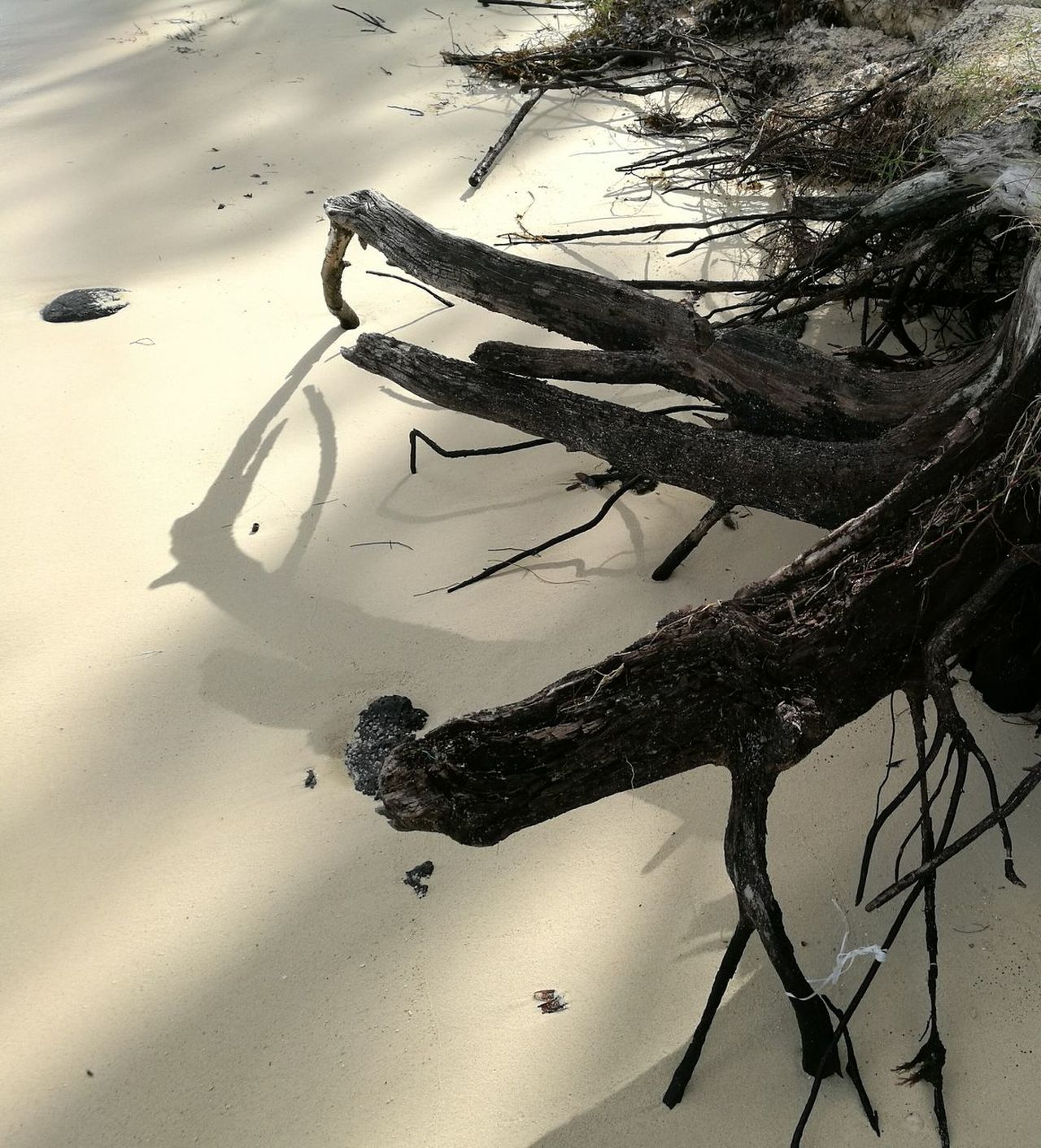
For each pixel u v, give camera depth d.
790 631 1.37
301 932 1.48
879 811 1.56
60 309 2.53
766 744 1.33
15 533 2.03
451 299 2.57
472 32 3.73
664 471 1.68
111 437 2.22
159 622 1.88
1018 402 1.39
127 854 1.57
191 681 1.78
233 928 1.49
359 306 2.56
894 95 2.50
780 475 1.62
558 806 1.32
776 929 1.30
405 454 2.18
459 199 2.87
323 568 1.96
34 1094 1.35
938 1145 1.28
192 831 1.59
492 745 1.28
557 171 2.97
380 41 3.71
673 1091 1.31
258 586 1.93
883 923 1.46
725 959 1.32
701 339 1.65
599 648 1.79
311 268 2.68
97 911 1.51
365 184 2.96
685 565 1.92
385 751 1.66
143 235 2.81
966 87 2.29
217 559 1.98
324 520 2.05
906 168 2.34
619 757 1.32
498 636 1.83
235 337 2.47
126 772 1.67
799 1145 1.28
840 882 1.50
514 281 1.78
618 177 2.92
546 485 2.10
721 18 3.27
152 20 4.00
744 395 1.67
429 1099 1.33
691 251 2.61
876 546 1.41
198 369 2.39
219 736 1.71
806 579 1.42
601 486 2.08
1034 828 1.53
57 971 1.45
